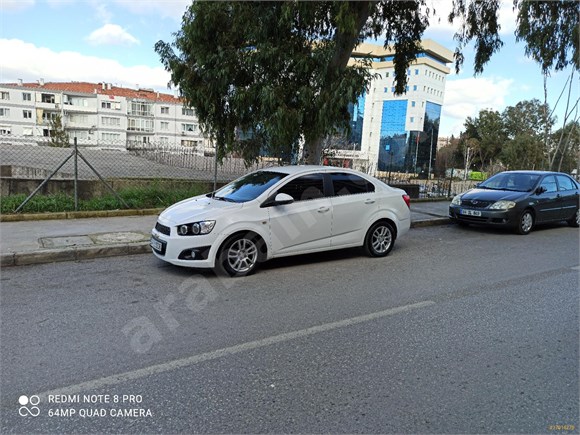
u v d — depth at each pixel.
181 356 3.63
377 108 80.81
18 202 9.05
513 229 10.62
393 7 10.55
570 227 12.13
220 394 3.07
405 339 4.09
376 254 7.47
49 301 4.86
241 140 10.55
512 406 3.01
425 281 6.09
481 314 4.81
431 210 13.53
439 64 78.94
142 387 3.14
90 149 18.69
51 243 6.98
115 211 9.57
